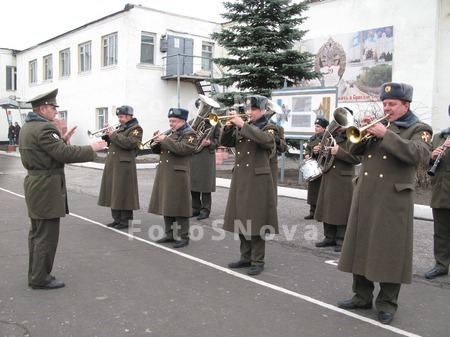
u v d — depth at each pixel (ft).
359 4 55.06
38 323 12.73
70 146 15.12
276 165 20.59
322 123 26.27
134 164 24.56
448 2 49.44
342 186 21.12
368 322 13.19
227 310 13.85
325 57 58.39
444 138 18.07
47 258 15.25
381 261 12.70
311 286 16.19
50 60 87.86
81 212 29.14
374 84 54.34
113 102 68.23
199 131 26.27
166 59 68.44
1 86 101.60
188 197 21.44
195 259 19.26
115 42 68.03
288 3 40.50
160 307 13.98
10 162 66.54
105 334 12.11
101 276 16.80
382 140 12.34
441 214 17.29
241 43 41.68
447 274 17.60
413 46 51.26
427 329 12.82
